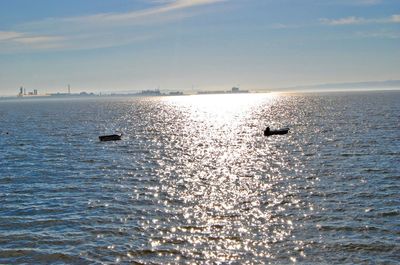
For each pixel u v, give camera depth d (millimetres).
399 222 30859
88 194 39812
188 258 26094
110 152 65375
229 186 42031
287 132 85500
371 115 121625
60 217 33406
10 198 38969
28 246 28188
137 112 189000
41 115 175375
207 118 145250
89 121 133250
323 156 56594
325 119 115688
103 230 30531
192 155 61719
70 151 66562
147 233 29828
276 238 28562
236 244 27859
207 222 31672
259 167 51125
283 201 36344
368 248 26875
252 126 109438
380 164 49906
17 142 79188
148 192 40219
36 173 49719
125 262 25828
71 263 25906
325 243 27625
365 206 34438
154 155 62062
